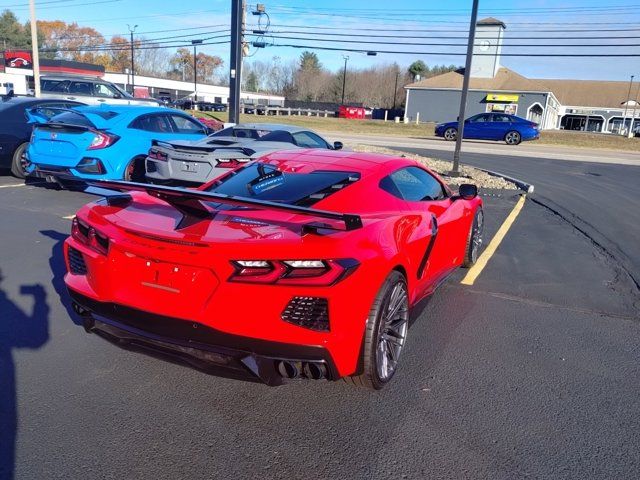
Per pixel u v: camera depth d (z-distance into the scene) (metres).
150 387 3.44
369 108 83.75
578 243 7.76
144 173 9.71
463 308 5.06
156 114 10.15
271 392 3.43
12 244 6.39
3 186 9.98
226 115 48.66
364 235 3.20
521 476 2.70
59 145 8.89
